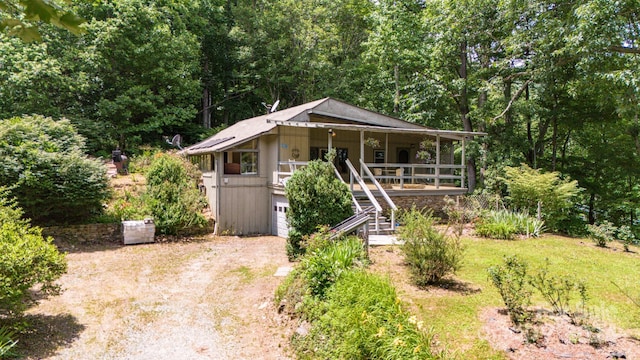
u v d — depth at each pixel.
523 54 18.28
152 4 24.00
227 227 15.33
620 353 4.84
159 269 10.31
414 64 21.50
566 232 15.72
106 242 12.99
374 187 16.00
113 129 22.75
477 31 18.91
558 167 21.66
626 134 19.39
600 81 15.01
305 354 5.84
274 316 7.23
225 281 9.38
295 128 15.65
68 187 12.18
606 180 20.70
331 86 30.34
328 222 10.59
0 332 5.89
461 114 22.19
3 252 5.96
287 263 10.66
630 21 13.79
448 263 7.57
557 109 19.59
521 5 16.12
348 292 6.11
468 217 14.16
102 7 22.14
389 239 11.16
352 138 18.61
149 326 6.99
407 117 22.41
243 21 30.39
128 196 15.78
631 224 21.08
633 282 8.06
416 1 23.05
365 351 5.09
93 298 8.20
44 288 6.47
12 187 10.77
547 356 4.85
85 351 6.03
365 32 30.73
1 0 1.74
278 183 15.15
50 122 14.20
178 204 14.28
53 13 1.69
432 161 20.30
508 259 6.56
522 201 15.41
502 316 6.09
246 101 34.22
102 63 21.89
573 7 14.48
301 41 30.28
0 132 11.88
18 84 18.02
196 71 28.73
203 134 28.62
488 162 20.34
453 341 5.30
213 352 6.11
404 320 5.20
